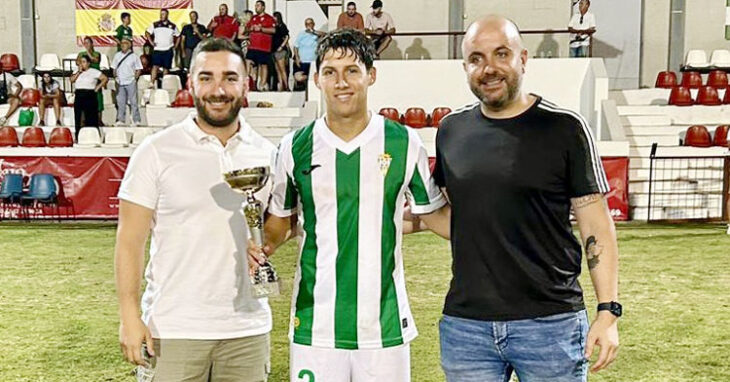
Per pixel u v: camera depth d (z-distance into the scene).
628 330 5.65
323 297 2.71
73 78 14.42
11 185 12.16
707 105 14.57
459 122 2.71
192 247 2.71
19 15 19.27
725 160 11.70
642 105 15.23
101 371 4.75
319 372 2.72
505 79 2.53
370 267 2.70
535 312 2.61
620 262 8.26
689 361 4.95
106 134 13.45
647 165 12.88
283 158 2.77
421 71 15.18
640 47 18.02
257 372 2.83
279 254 8.90
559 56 17.80
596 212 2.60
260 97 15.80
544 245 2.61
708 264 8.15
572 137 2.57
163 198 2.71
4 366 4.86
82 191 12.35
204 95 2.65
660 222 11.66
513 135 2.58
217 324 2.74
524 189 2.57
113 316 6.11
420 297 6.71
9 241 9.97
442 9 17.80
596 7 18.11
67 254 8.98
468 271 2.67
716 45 17.95
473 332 2.68
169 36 16.70
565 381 2.62
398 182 2.71
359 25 15.98
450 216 2.79
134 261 2.68
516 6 17.73
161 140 2.71
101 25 19.17
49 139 13.38
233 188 2.62
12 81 18.55
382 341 2.71
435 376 4.62
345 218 2.69
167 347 2.72
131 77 14.95
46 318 6.05
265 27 15.94
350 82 2.62
